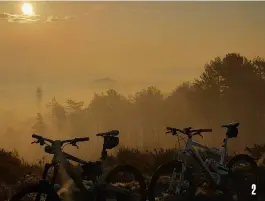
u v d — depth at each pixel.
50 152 5.82
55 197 5.56
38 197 5.55
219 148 7.91
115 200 6.92
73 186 6.87
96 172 6.32
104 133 6.49
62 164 5.83
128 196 6.65
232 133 7.73
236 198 7.49
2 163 12.38
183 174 6.77
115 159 13.25
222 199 7.29
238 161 8.05
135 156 13.34
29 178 10.55
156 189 7.63
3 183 10.51
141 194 6.77
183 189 6.78
